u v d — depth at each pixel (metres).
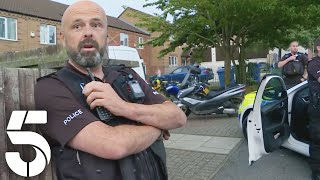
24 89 2.22
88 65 1.66
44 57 3.11
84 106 1.54
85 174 1.45
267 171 4.64
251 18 13.10
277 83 4.48
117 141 1.46
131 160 1.54
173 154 5.55
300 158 5.13
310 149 4.14
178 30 14.29
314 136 4.04
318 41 3.96
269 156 5.28
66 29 1.71
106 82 1.71
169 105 1.78
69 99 1.53
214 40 15.19
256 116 3.98
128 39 34.78
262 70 21.03
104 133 1.46
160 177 1.73
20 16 23.83
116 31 33.31
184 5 12.52
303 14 12.70
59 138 1.48
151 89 1.95
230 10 12.22
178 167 4.88
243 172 4.63
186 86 9.48
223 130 7.32
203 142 6.30
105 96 1.54
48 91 1.56
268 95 4.51
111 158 1.45
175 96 9.33
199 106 8.54
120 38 33.84
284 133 4.50
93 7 1.74
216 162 5.07
